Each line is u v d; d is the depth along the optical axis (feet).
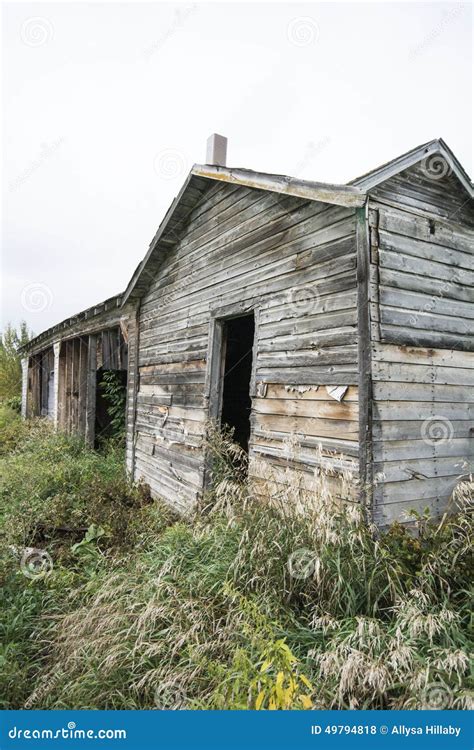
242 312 14.28
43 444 27.71
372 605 8.00
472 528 9.19
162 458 19.34
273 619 8.00
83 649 8.32
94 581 10.65
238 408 24.53
